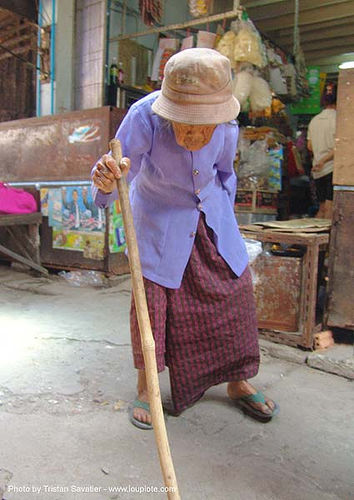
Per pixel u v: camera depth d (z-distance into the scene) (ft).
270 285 9.16
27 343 9.32
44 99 18.70
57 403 6.82
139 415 6.31
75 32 17.47
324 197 15.62
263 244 9.31
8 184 16.84
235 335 6.26
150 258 5.90
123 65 17.90
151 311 5.85
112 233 14.29
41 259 16.03
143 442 5.90
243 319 6.30
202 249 6.01
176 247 5.87
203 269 6.01
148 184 5.86
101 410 6.68
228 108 4.72
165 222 5.88
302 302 8.82
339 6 20.36
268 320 9.27
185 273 5.99
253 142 17.49
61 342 9.41
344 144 8.54
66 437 5.94
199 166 5.54
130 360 8.57
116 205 14.34
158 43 18.10
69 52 17.54
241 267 6.25
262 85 14.51
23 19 18.78
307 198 21.13
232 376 6.46
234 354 6.32
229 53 13.87
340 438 6.16
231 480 5.19
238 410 6.83
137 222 6.05
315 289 8.69
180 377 6.24
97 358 8.62
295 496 4.98
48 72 18.31
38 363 8.29
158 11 16.78
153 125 5.40
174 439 5.98
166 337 6.18
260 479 5.23
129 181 5.82
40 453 5.57
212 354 6.27
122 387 7.45
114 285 14.35
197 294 6.03
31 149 15.87
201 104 4.58
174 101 4.66
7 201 14.75
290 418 6.64
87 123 14.23
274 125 19.93
